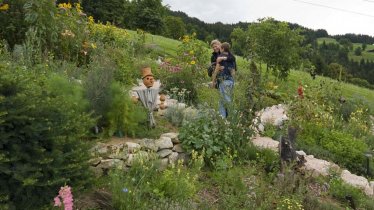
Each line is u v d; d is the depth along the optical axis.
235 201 5.03
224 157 6.11
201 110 6.83
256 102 7.21
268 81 14.45
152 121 6.37
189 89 9.82
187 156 6.15
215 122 6.53
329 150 8.93
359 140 9.73
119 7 42.53
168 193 4.89
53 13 9.47
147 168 5.08
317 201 5.71
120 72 8.98
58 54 9.80
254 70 7.78
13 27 9.39
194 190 5.15
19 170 3.46
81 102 5.36
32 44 8.59
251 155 6.63
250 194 5.26
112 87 5.85
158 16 42.75
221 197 5.19
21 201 3.59
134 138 5.90
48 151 3.77
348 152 8.82
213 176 5.79
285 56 16.03
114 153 5.21
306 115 10.12
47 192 3.68
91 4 41.44
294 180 5.77
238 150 6.59
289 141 6.29
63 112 4.00
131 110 5.87
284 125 9.28
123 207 4.38
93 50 10.30
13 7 9.62
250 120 6.92
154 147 5.65
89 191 4.35
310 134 9.47
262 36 16.11
